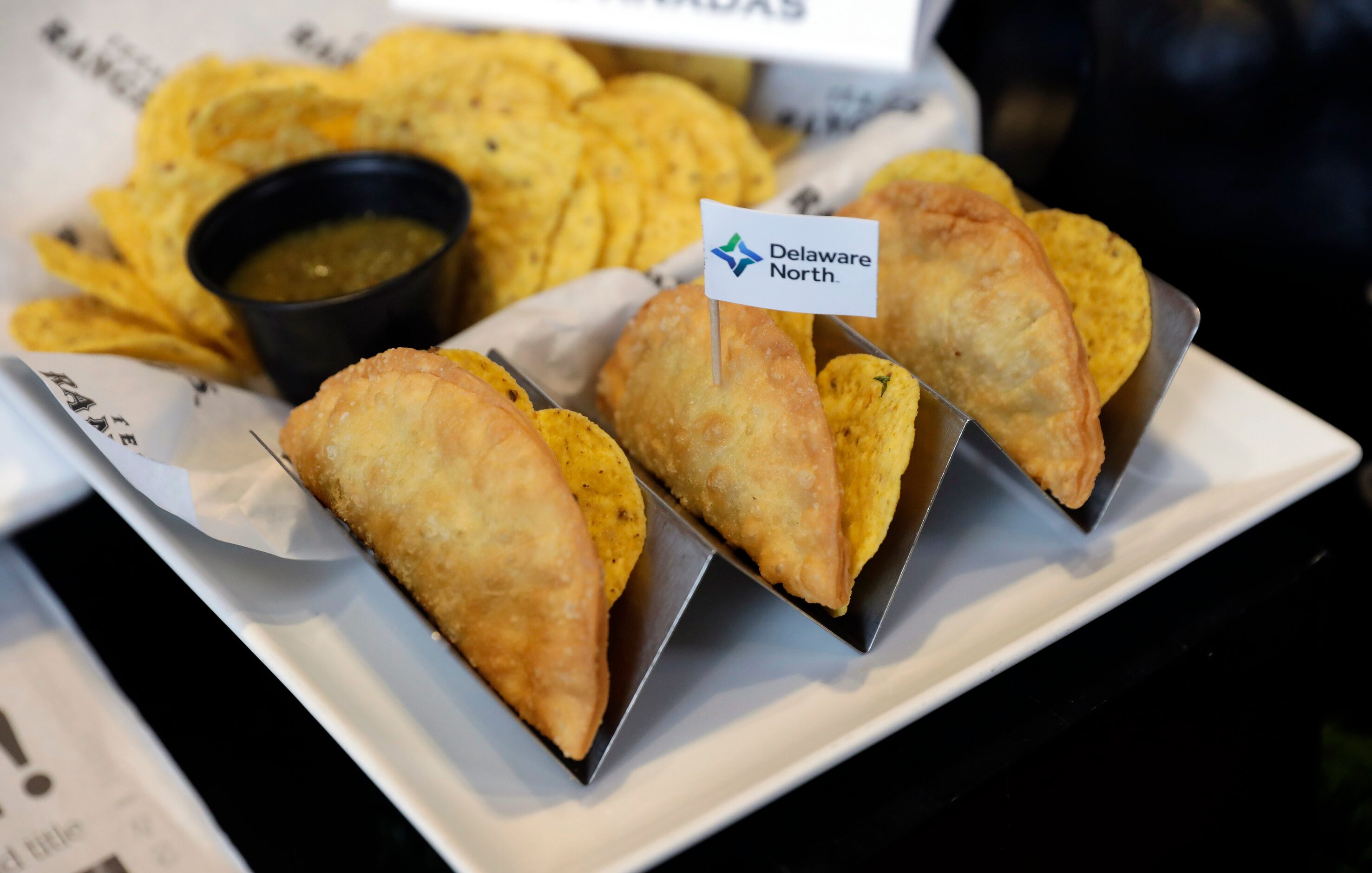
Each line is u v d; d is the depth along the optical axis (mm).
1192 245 510
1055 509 398
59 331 444
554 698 340
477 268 472
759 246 361
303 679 366
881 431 372
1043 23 558
